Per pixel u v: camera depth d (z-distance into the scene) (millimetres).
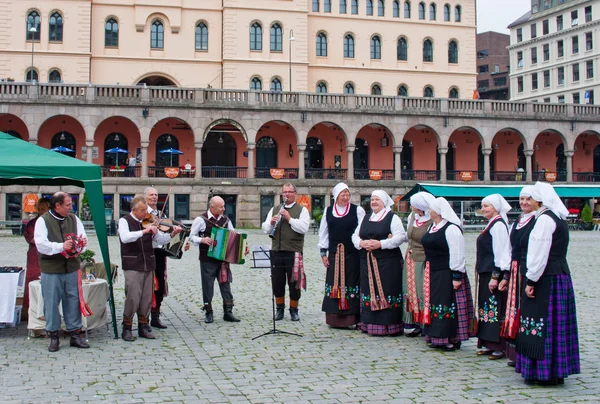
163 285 10695
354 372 7965
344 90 55344
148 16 50312
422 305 9570
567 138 49500
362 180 46094
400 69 56469
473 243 31625
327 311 10664
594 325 10781
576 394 7051
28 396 6918
